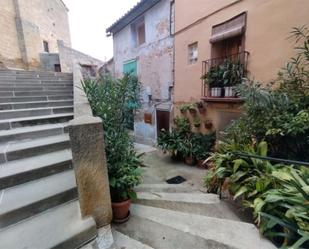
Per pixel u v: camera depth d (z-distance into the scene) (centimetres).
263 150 259
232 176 245
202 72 515
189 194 295
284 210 178
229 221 204
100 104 248
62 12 1598
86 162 148
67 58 1167
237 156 265
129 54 895
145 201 256
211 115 507
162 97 714
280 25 326
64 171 208
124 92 270
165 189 356
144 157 612
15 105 323
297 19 303
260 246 166
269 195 179
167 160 582
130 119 300
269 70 350
